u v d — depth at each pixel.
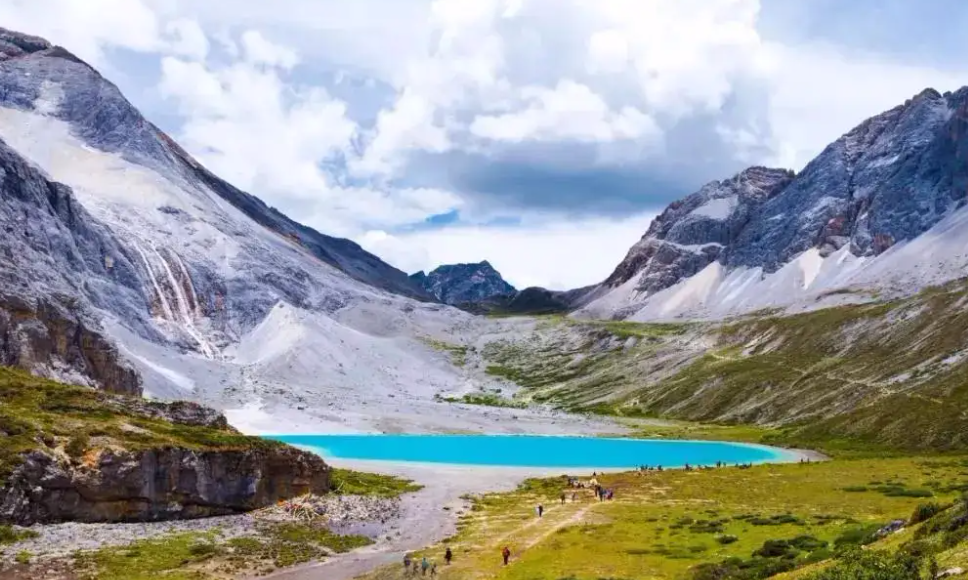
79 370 154.88
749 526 86.81
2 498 72.38
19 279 152.50
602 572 66.38
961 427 173.25
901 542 48.44
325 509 99.12
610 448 199.50
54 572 62.41
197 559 71.44
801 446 192.38
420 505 111.56
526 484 136.75
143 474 83.81
